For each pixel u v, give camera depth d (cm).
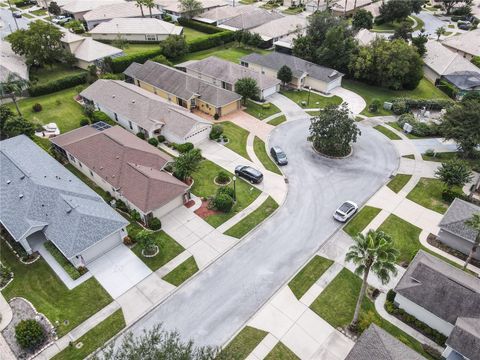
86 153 4728
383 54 6994
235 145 5500
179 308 3238
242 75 6969
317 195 4575
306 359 2873
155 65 7069
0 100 6456
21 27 9969
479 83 7162
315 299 3322
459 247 3819
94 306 3228
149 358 2233
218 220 4147
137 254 3728
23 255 3644
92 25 10031
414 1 10894
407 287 3109
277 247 3844
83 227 3569
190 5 10350
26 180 4084
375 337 2667
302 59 7912
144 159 4575
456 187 4712
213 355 2559
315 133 5247
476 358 2609
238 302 3294
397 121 6194
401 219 4234
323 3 12069
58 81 6912
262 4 13125
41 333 2942
